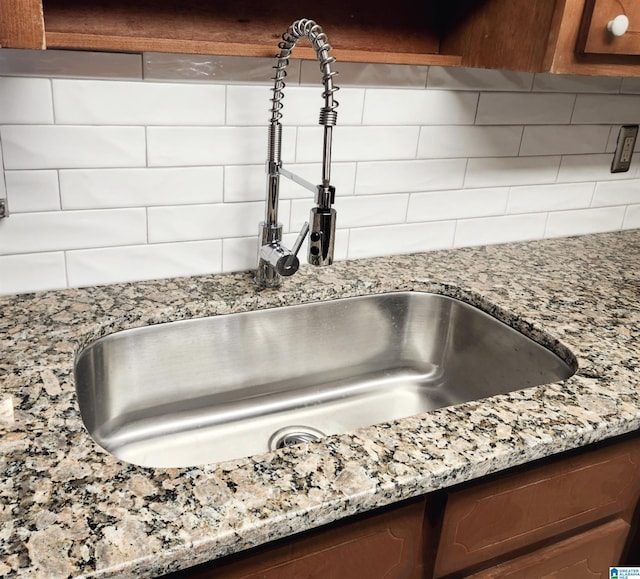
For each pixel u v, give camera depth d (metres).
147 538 0.58
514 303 1.16
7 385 0.81
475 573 0.85
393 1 1.18
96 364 1.00
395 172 1.30
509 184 1.45
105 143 1.03
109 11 0.98
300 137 1.18
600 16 0.99
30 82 0.95
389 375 1.29
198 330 1.09
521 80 1.35
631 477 0.93
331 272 1.26
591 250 1.50
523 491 0.82
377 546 0.73
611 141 1.55
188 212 1.14
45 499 0.62
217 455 1.06
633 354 0.98
